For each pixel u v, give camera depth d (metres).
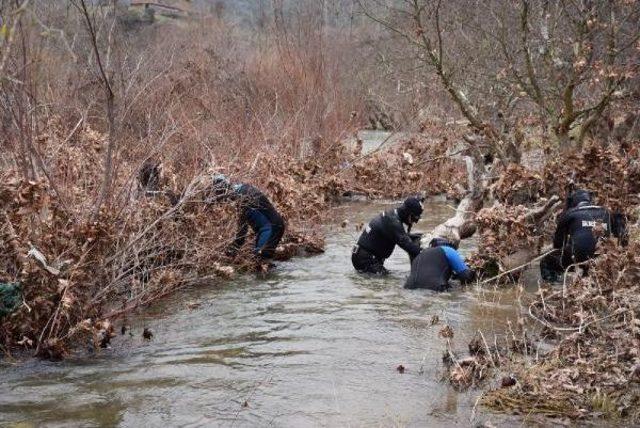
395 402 5.48
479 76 15.51
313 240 11.02
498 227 9.16
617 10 12.93
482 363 6.12
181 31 21.95
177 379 5.97
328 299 8.43
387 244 9.70
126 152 9.45
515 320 7.50
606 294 7.42
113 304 7.98
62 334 6.73
